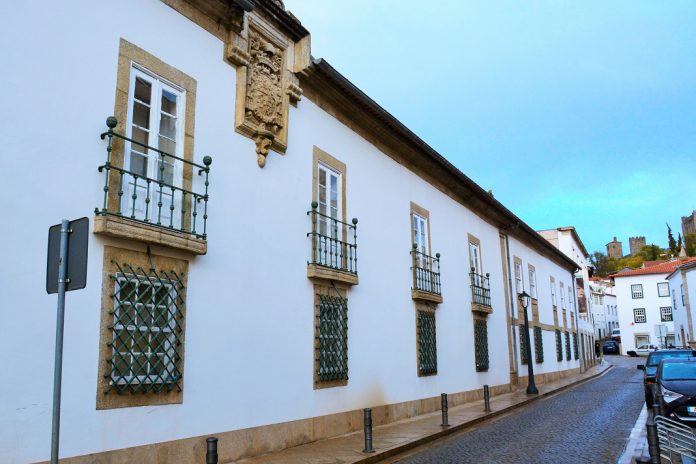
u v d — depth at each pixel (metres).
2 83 6.14
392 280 13.86
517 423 13.29
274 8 10.10
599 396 19.47
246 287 9.11
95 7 7.22
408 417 13.62
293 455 9.02
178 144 8.29
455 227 18.44
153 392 7.32
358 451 9.35
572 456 9.09
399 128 14.11
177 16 8.45
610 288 89.88
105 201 6.86
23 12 6.41
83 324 6.58
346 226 12.22
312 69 11.02
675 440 7.99
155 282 7.48
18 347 5.96
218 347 8.41
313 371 10.48
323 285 11.08
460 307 17.83
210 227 8.55
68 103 6.74
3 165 6.05
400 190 15.00
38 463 6.00
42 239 6.30
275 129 10.15
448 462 8.88
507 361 21.50
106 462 6.62
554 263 33.06
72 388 6.38
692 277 40.34
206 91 8.83
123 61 7.48
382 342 12.99
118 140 7.24
